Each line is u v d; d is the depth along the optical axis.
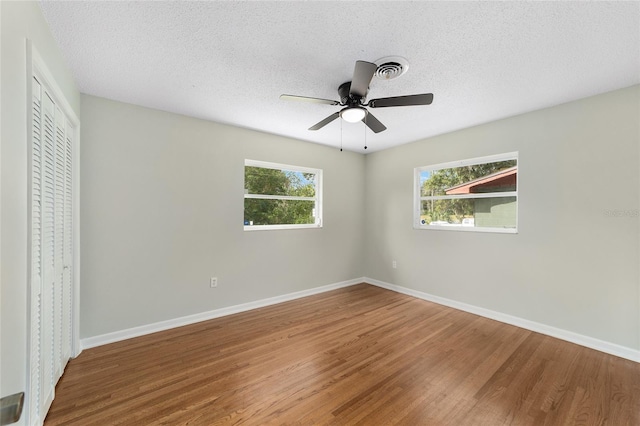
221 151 3.22
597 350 2.41
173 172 2.90
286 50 1.81
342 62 1.95
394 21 1.53
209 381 1.95
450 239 3.57
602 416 1.63
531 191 2.83
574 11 1.45
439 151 3.69
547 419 1.61
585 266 2.50
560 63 1.94
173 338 2.62
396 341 2.58
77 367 2.10
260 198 3.70
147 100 2.59
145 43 1.74
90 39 1.69
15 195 1.14
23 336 1.23
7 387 1.10
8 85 1.07
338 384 1.92
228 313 3.27
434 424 1.56
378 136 3.77
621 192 2.32
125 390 1.84
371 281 4.70
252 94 2.47
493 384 1.93
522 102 2.61
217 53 1.85
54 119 1.70
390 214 4.38
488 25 1.56
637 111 2.24
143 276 2.72
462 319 3.12
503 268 3.06
